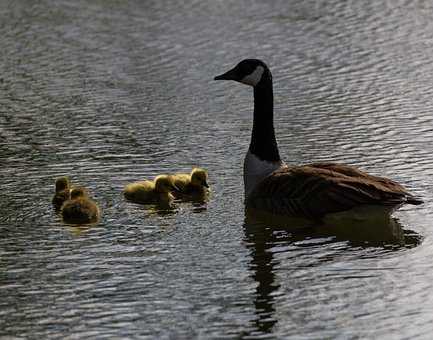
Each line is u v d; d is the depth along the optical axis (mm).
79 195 15750
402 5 30094
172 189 16234
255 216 15398
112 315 12039
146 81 23562
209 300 12438
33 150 18969
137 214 15633
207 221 15289
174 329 11648
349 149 18562
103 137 19703
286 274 13219
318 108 21344
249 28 27844
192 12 29859
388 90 22375
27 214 15617
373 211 14641
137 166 17922
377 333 11484
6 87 23469
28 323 11844
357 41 26406
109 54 25828
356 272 13250
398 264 13508
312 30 27547
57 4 31438
